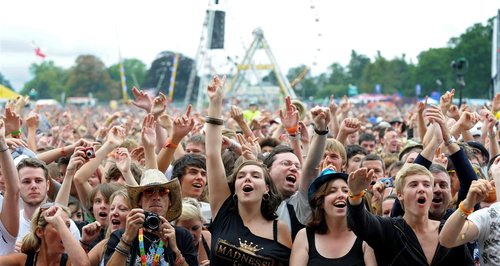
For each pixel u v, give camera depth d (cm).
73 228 772
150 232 664
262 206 700
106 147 891
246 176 694
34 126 1182
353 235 682
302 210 746
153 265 657
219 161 722
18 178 760
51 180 952
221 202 712
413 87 11169
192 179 872
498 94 1175
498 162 688
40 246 713
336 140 929
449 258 660
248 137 1012
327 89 13388
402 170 681
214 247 688
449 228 635
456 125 934
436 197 754
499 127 1230
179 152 1056
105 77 15500
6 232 747
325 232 686
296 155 866
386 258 661
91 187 894
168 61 12206
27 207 823
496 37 2591
